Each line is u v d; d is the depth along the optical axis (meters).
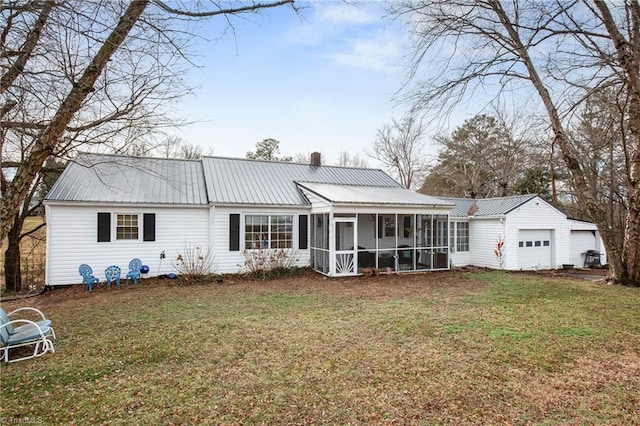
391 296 10.41
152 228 13.28
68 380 4.70
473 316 7.98
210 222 14.05
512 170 27.12
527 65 11.05
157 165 15.84
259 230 14.94
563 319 7.75
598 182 19.75
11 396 4.25
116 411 3.90
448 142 31.94
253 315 8.12
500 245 17.27
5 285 12.87
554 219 18.42
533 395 4.29
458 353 5.67
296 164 19.47
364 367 5.11
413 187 35.34
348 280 13.41
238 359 5.43
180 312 8.42
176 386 4.52
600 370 5.05
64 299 10.14
